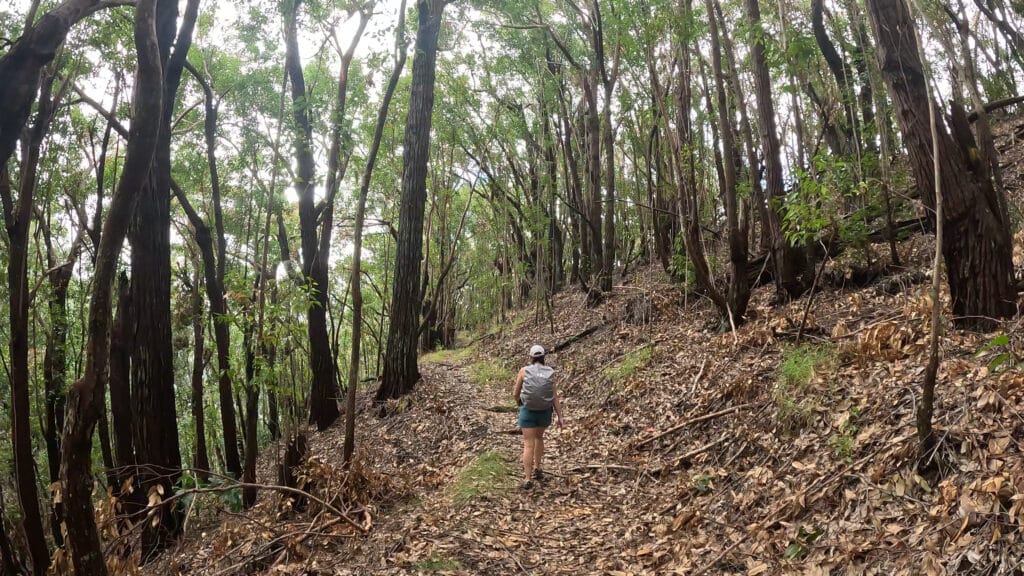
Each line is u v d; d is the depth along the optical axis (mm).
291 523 6980
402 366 13234
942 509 3861
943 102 5945
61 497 4207
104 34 9047
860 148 9742
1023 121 13180
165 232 8844
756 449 6133
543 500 6758
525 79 20406
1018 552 3250
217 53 13977
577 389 11305
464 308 33875
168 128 8773
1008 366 4754
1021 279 6277
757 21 8297
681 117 11398
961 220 5871
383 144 19016
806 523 4625
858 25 8586
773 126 9789
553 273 22094
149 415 8516
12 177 10500
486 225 25953
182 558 7570
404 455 10117
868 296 8617
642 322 13047
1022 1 12070
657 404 8617
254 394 8555
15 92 3479
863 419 5336
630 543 5508
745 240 10711
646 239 19906
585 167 19906
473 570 5195
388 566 5461
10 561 8961
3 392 11961
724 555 4691
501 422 10477
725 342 9117
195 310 10125
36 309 12242
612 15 9375
